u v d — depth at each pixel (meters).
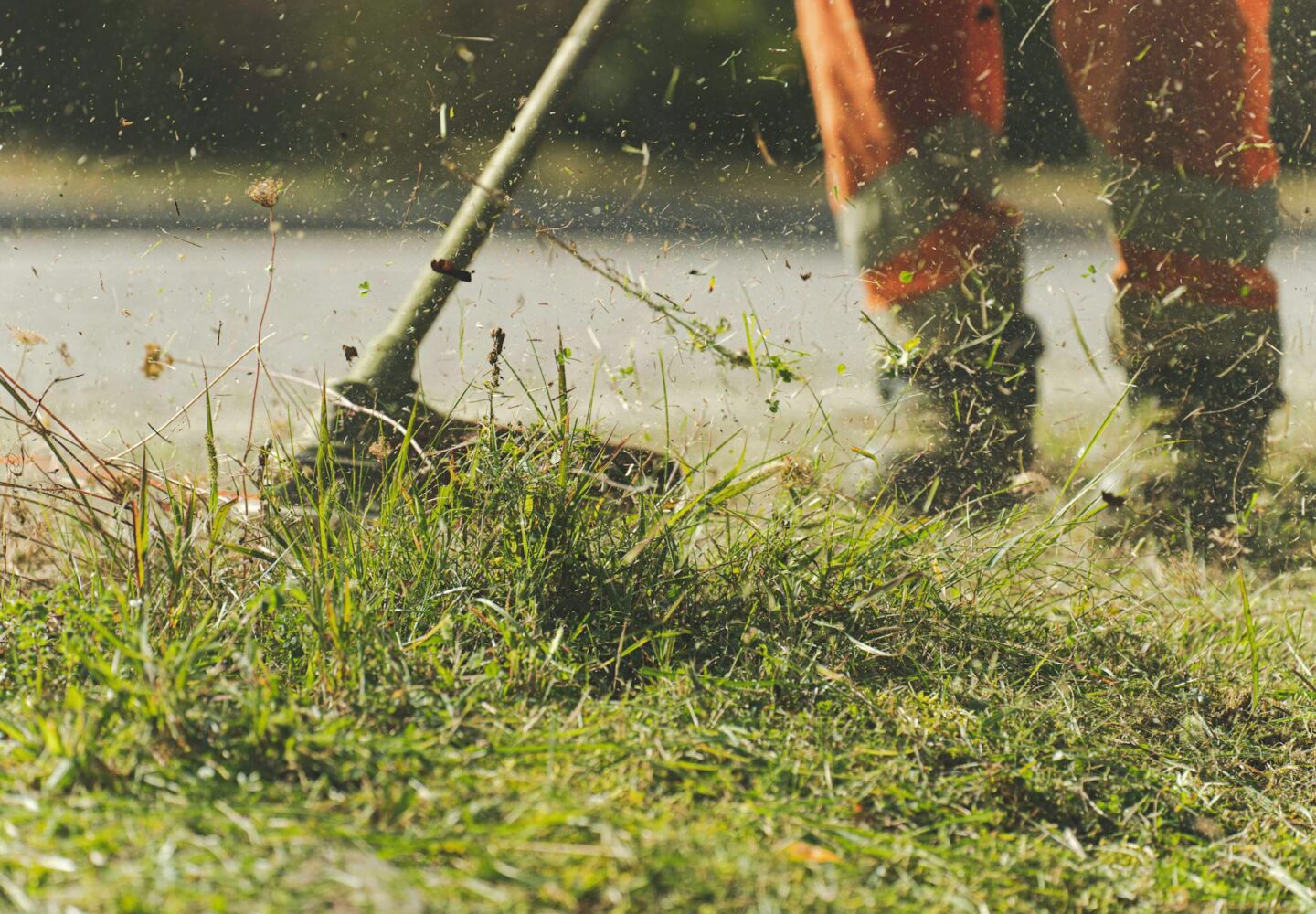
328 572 1.88
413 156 4.62
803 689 1.77
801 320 3.24
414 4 4.83
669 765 1.45
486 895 1.10
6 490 2.11
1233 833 1.61
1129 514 2.56
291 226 5.18
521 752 1.44
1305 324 2.98
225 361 3.41
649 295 2.56
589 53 2.47
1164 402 2.77
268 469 2.17
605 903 1.11
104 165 5.71
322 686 1.60
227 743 1.36
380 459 2.14
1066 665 1.99
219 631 1.78
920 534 2.13
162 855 1.10
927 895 1.25
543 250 3.67
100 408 3.03
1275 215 2.81
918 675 1.90
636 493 2.10
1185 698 1.95
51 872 1.06
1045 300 3.78
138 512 1.96
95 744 1.32
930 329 2.78
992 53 2.89
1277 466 2.68
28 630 1.68
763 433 2.65
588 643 1.86
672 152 5.43
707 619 1.95
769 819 1.35
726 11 6.42
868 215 2.88
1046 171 3.77
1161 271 2.79
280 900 1.05
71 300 4.35
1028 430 2.70
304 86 5.12
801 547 2.10
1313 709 1.96
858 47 2.85
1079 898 1.34
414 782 1.32
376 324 3.79
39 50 5.84
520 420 2.25
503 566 1.96
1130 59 2.81
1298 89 3.02
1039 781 1.61
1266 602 2.38
